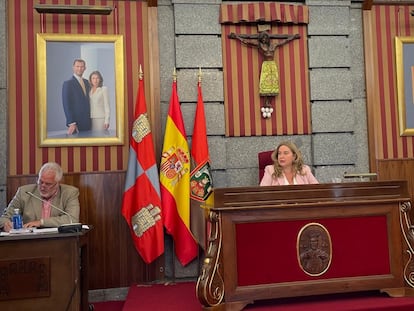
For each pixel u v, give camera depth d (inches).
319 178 200.5
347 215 136.1
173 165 182.5
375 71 209.2
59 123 187.2
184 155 182.2
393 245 138.3
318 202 134.1
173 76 189.9
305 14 201.8
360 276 135.1
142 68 193.9
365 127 208.4
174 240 182.7
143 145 179.5
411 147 209.8
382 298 137.3
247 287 127.9
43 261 128.3
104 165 189.0
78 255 131.3
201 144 184.7
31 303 127.3
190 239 179.3
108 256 186.4
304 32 205.0
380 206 138.7
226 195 129.5
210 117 195.8
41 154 185.5
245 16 197.3
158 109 192.4
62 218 149.7
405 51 211.0
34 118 185.9
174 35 196.9
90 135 189.2
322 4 205.5
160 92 194.2
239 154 198.2
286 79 202.5
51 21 189.3
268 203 131.8
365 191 138.6
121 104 190.9
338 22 206.1
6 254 127.3
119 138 189.8
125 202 178.2
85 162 188.1
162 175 181.3
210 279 123.8
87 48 191.0
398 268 137.7
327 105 203.8
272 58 198.1
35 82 186.7
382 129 207.9
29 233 129.7
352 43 209.6
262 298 128.3
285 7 200.5
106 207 187.6
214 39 197.9
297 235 132.5
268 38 197.3
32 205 158.9
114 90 191.5
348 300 135.9
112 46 192.5
